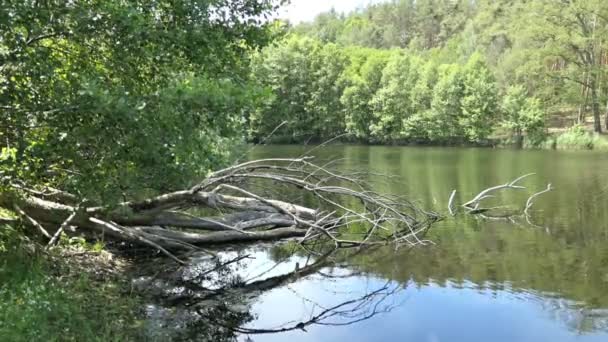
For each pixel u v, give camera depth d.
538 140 48.06
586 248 11.26
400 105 56.97
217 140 9.40
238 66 8.26
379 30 128.75
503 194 19.25
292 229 13.10
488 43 72.12
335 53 61.34
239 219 12.91
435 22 130.88
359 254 11.75
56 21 5.70
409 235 13.16
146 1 6.46
